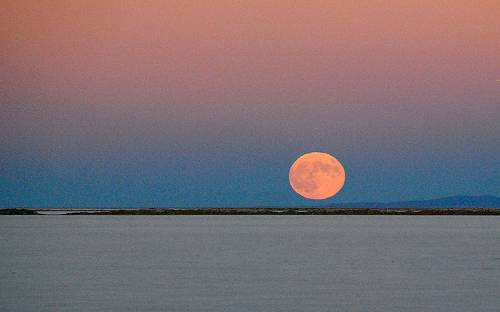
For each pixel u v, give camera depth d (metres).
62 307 140.25
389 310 136.75
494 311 136.00
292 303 143.75
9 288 165.25
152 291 159.00
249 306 140.62
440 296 152.00
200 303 143.75
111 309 137.75
